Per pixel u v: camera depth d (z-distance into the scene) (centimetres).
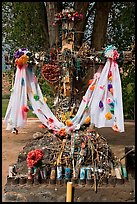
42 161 486
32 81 557
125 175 479
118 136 977
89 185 454
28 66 550
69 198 436
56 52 557
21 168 493
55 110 575
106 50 525
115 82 528
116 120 525
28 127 1095
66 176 464
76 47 575
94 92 540
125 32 976
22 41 952
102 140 538
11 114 539
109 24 988
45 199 441
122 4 954
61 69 552
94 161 486
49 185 457
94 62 539
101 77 535
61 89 568
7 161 696
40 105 560
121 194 443
